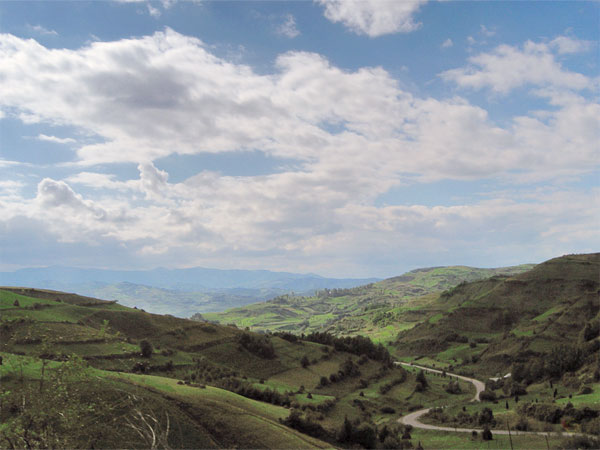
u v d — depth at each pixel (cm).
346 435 10262
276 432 9156
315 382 17800
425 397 18475
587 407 11794
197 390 10231
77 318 17175
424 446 11538
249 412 9856
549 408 12556
